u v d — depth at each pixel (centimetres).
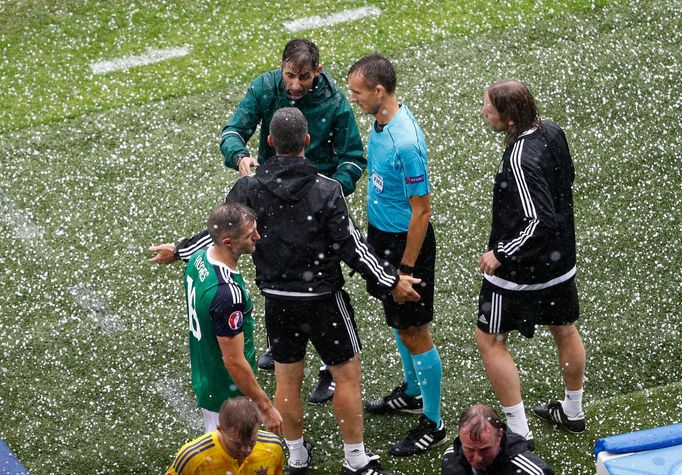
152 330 2531
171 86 3403
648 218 2870
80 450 2202
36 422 2272
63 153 3123
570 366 2105
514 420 2053
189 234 2841
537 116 1928
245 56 3541
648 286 2639
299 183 1848
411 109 3281
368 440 2211
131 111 3294
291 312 1914
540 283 1981
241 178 1922
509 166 1906
